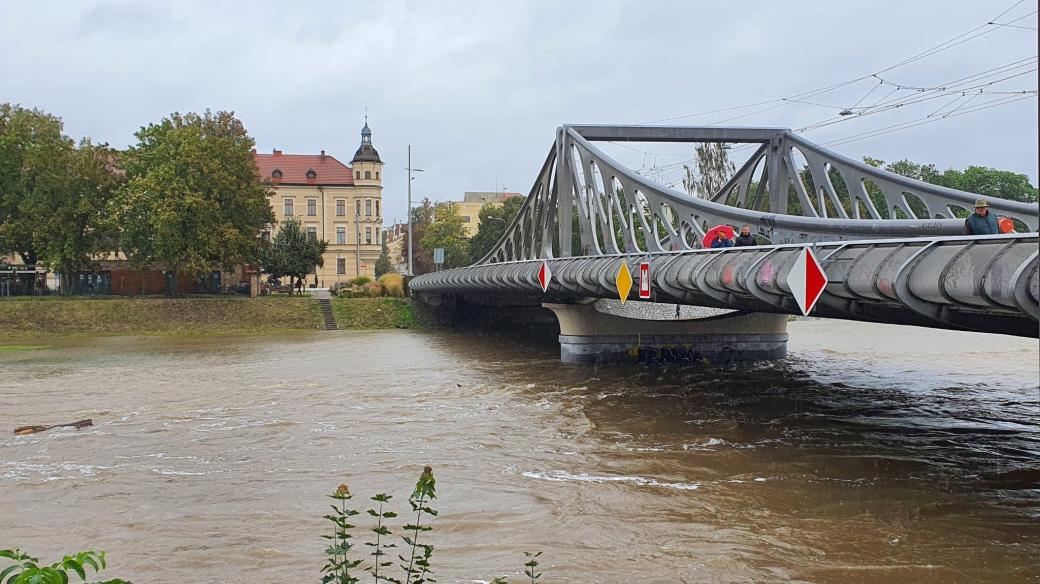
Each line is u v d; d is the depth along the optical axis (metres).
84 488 15.18
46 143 58.00
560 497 14.34
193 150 55.41
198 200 54.53
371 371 32.56
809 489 14.70
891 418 21.59
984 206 12.97
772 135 30.61
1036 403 23.84
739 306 18.47
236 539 12.23
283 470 16.41
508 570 10.90
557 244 64.19
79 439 19.59
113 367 34.47
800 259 13.05
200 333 53.06
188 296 61.50
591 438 19.27
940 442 18.58
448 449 18.17
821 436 19.33
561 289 29.67
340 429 20.53
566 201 33.53
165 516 13.43
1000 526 12.50
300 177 91.25
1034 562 10.95
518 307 61.72
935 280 10.95
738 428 20.36
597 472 16.06
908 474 15.70
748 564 11.03
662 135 31.91
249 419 22.03
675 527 12.67
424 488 5.79
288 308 57.84
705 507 13.70
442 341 47.00
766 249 16.23
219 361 36.62
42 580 4.50
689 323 34.97
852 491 14.55
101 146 61.72
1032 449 17.78
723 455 17.42
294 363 35.69
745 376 30.17
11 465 17.03
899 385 27.70
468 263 89.19
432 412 22.92
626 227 27.61
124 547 11.98
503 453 17.75
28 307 53.66
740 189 32.56
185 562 11.30
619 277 22.66
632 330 34.91
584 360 34.72
